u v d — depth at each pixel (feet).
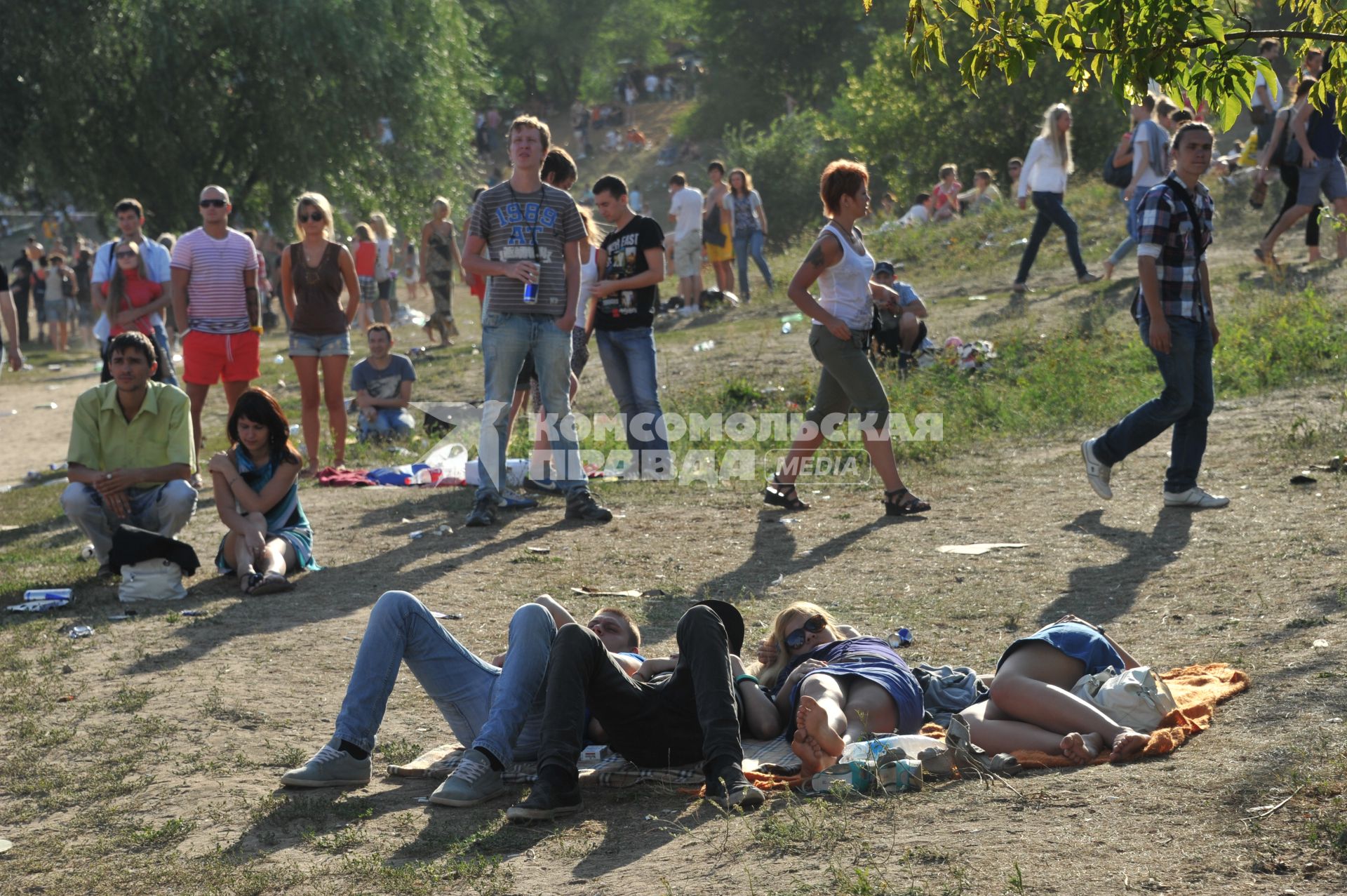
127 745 19.63
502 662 19.29
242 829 16.38
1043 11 15.89
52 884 14.87
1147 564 26.61
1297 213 54.44
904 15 220.23
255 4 114.83
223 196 40.06
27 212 135.44
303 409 43.47
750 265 96.37
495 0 303.27
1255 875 11.90
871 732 17.66
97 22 111.75
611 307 39.55
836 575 28.22
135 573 28.22
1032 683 16.83
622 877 13.80
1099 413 43.80
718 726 16.56
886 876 12.70
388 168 125.90
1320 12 17.22
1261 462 34.30
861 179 32.37
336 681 22.53
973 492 35.63
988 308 60.23
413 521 35.99
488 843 15.43
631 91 298.97
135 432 30.55
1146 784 14.57
